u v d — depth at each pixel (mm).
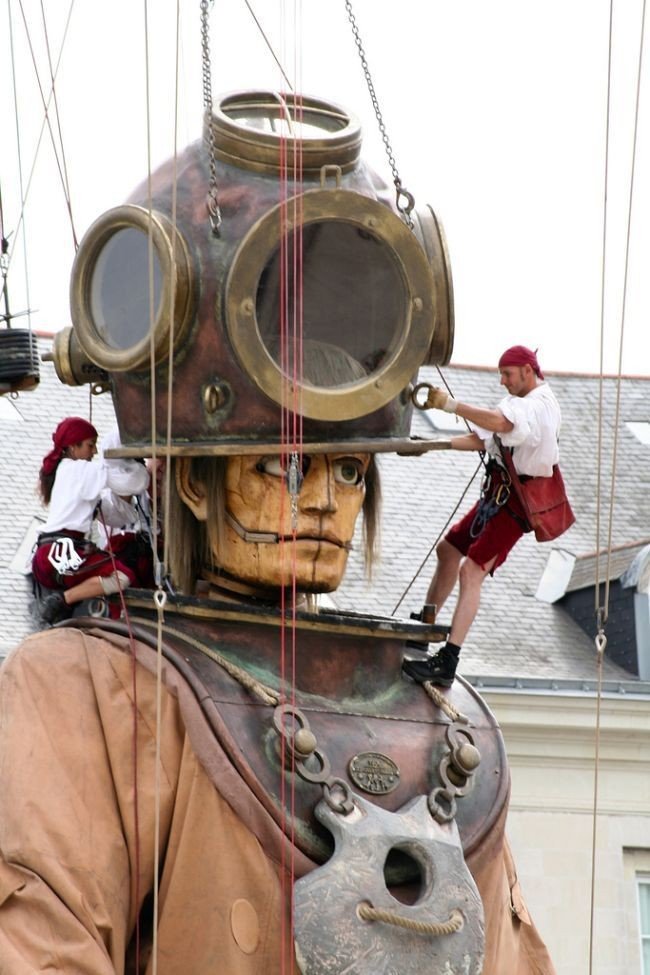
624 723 39125
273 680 19797
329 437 19891
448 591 21969
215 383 19766
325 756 19328
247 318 19500
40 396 41375
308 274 19859
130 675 19453
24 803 18859
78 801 18984
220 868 18844
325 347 19922
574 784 39000
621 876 38719
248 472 20203
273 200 19969
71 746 19172
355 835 18891
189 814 18953
